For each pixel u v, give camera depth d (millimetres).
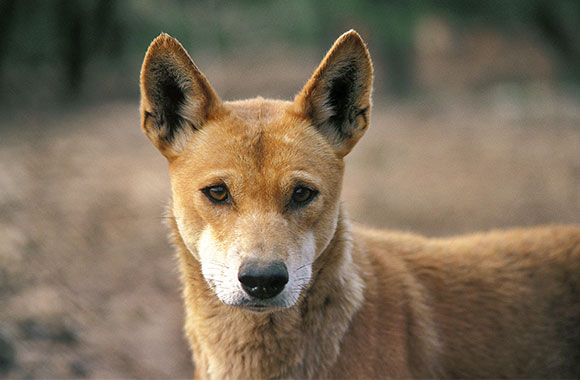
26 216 10141
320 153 4414
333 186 4418
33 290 7617
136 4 35281
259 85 39438
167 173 15391
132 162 16391
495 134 22891
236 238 3996
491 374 4973
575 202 13422
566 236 5516
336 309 4336
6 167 13492
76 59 30891
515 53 36812
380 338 4473
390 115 29359
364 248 4957
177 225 4566
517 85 35094
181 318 8031
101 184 13398
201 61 46000
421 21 30984
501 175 16094
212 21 46156
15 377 5855
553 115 26625
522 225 12203
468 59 37812
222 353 4395
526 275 5199
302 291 4238
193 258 4473
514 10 22922
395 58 35969
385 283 4758
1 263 8039
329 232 4344
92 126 22828
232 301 3922
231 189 4152
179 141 4570
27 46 32750
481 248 5410
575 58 23109
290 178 4152
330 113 4590
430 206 13266
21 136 18906
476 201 13711
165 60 4398
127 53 37875
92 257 9203
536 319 5047
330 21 35062
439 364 4855
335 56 4414
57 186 12633
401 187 14969
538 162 17500
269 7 49500
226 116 4449
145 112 4461
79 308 7508
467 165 17500
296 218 4184
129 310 7879
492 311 5035
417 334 4734
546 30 22688
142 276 9000
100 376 6230
